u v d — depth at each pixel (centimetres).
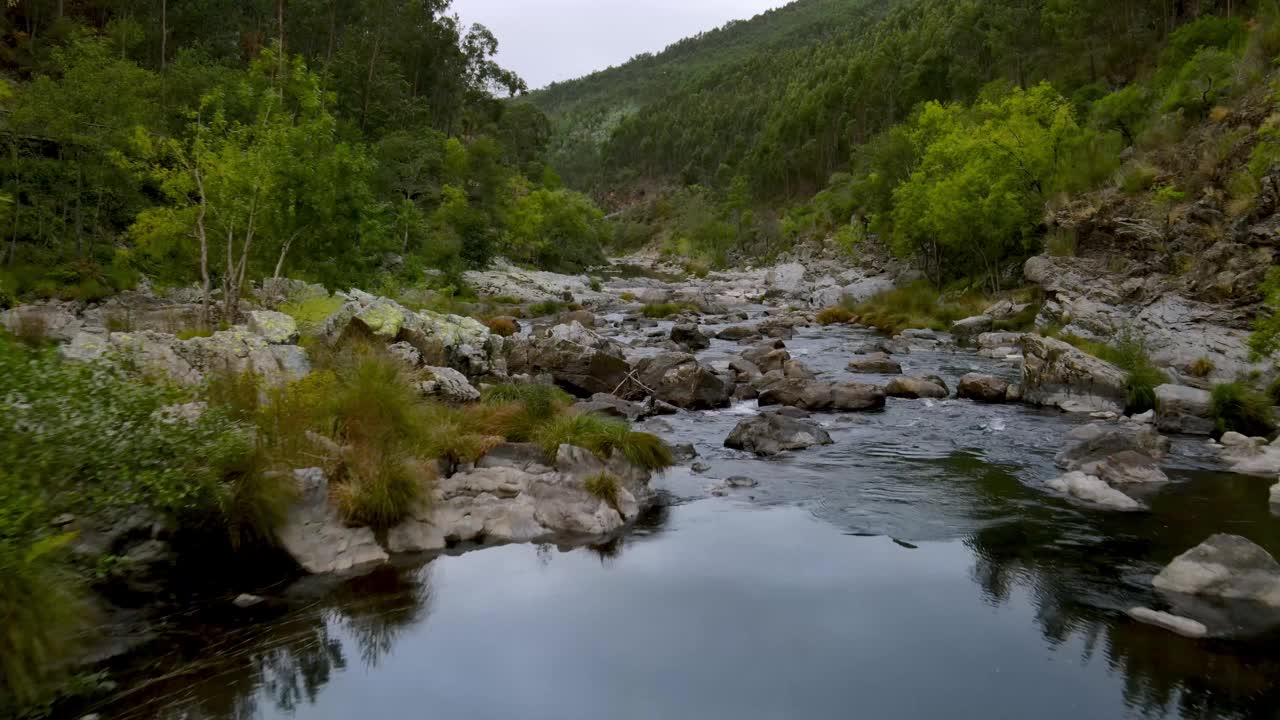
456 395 1661
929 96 11950
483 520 1058
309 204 2347
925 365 2788
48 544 595
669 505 1202
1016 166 4403
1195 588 862
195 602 817
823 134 14875
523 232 8531
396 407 1149
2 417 642
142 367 1007
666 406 1952
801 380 2102
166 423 815
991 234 4322
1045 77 8550
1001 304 3841
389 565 941
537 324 3762
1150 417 1795
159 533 834
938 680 690
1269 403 1695
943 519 1131
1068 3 8994
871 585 899
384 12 9656
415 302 3403
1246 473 1353
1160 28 7744
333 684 673
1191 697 654
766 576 927
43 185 3203
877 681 689
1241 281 2558
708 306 5003
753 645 757
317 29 9031
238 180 2152
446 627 789
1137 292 3047
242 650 725
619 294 6844
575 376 2161
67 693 623
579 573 934
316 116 2438
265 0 8738
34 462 652
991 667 712
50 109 3161
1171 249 3047
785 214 13175
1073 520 1119
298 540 916
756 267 10975
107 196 3416
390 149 7156
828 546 1027
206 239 2409
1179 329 2589
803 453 1532
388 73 8600
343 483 995
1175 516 1123
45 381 693
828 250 9119
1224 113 3253
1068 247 3634
